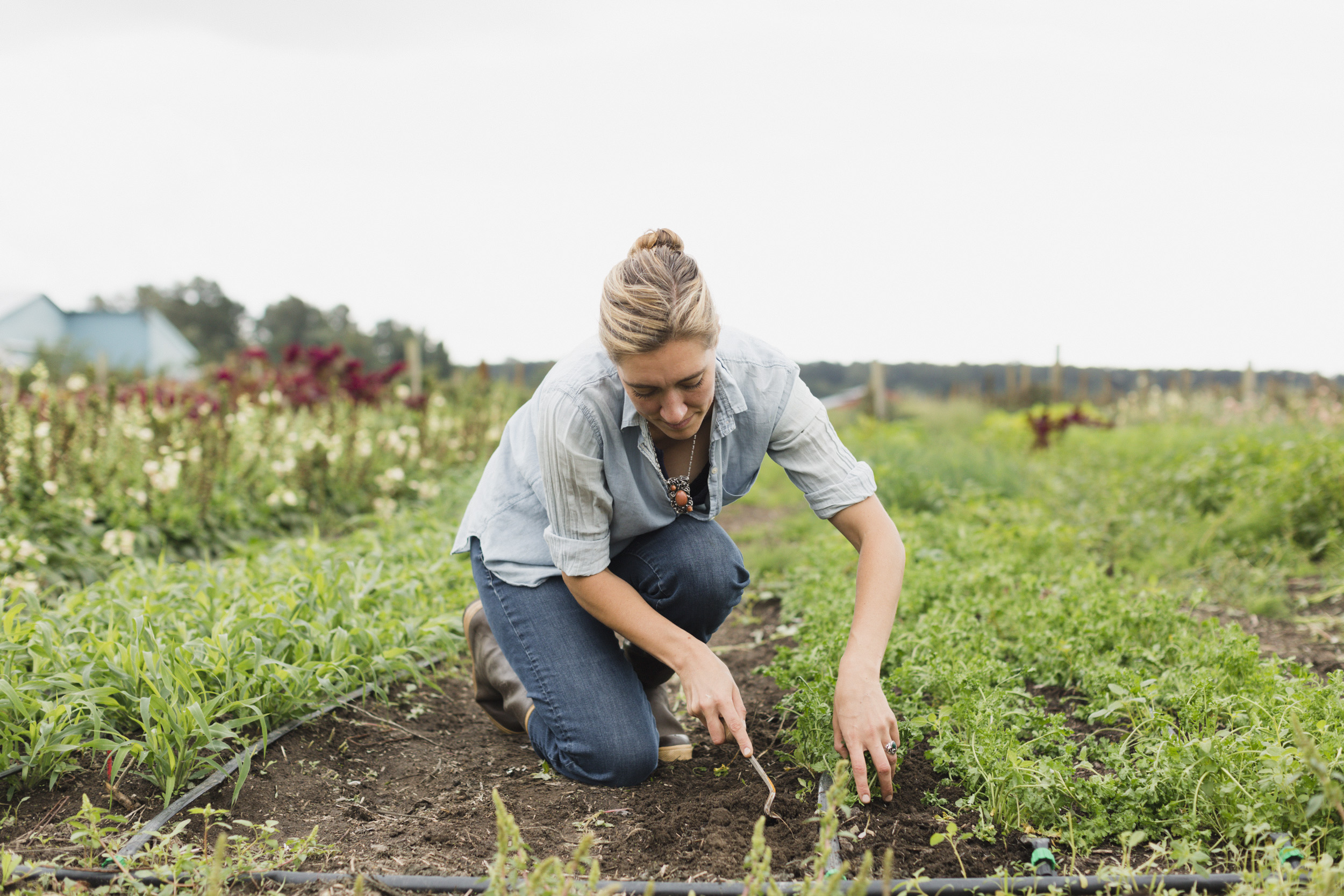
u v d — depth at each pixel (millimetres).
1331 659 3223
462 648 3564
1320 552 4867
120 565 4516
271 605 2941
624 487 2188
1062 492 7023
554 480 2109
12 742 2197
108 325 36312
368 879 1813
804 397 2217
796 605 4039
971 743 2152
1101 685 2652
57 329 35156
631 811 2213
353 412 7883
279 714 2613
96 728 2150
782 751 2490
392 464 7383
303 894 1788
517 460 2496
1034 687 3004
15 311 32719
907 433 12281
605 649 2369
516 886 1722
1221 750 1973
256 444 6574
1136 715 2447
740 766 2457
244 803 2217
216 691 2502
